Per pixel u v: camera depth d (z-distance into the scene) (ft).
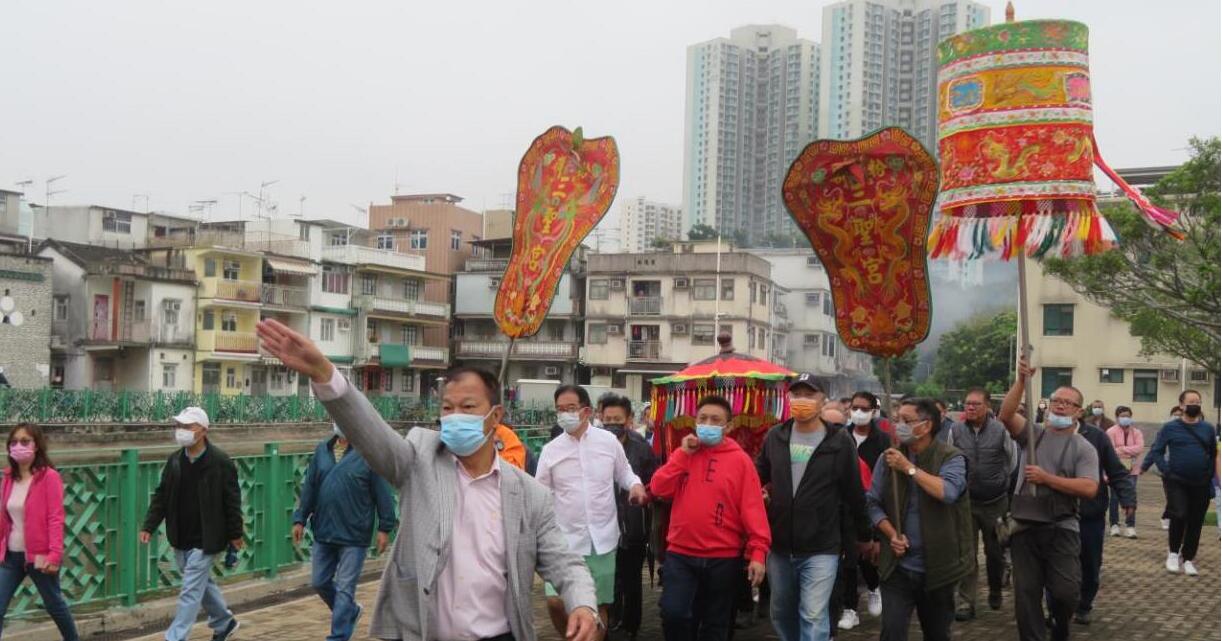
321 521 25.48
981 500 31.19
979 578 39.65
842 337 25.75
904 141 24.89
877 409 32.09
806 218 26.05
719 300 168.76
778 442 23.34
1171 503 40.27
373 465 12.55
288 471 36.47
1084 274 68.39
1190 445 39.81
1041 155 22.58
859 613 32.73
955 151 23.52
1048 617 31.42
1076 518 23.65
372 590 35.19
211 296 147.95
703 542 22.25
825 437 22.93
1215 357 79.25
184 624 24.84
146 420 100.99
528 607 13.08
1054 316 131.03
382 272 173.99
